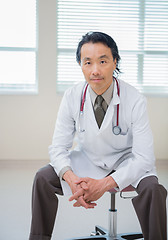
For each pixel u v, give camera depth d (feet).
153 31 14.55
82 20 14.38
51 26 14.02
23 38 14.34
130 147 6.14
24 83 14.43
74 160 6.15
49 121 14.34
